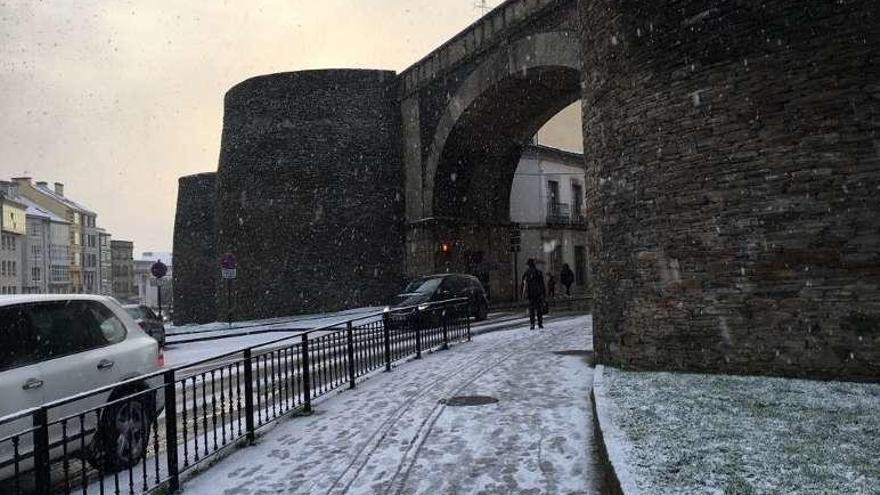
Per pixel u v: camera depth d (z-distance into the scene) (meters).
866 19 6.37
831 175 6.51
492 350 11.63
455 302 13.42
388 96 28.67
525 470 4.74
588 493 4.21
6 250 58.06
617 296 8.68
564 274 28.94
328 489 4.56
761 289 6.95
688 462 4.07
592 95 9.47
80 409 4.98
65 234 71.75
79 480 5.15
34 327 4.90
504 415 6.43
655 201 8.00
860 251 6.30
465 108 23.91
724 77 7.32
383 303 27.72
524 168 33.31
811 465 3.91
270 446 5.83
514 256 30.16
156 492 4.65
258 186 28.84
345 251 27.48
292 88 28.61
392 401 7.49
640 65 8.23
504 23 21.64
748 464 3.98
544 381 8.20
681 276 7.67
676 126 7.75
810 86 6.68
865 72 6.35
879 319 6.16
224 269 22.45
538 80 21.66
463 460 5.05
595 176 9.43
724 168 7.29
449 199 27.14
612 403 5.93
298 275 27.59
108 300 5.96
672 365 7.76
